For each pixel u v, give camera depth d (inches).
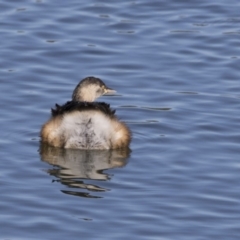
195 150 655.8
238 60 838.5
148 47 865.5
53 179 601.3
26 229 536.1
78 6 946.1
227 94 767.7
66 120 639.1
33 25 902.4
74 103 649.6
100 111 637.3
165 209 562.9
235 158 641.0
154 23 914.7
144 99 760.3
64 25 906.1
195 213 558.9
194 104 746.8
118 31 896.9
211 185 597.0
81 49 857.5
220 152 652.1
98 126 637.3
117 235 530.6
